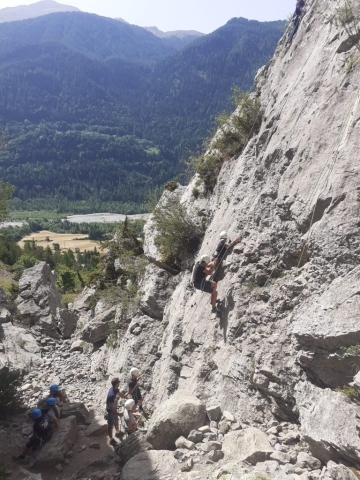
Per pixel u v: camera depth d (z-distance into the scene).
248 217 9.46
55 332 20.42
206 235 12.05
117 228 21.95
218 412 7.59
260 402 7.23
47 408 9.91
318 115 8.52
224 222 11.00
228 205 11.27
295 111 9.55
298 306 7.21
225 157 13.35
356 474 5.09
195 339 9.97
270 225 8.67
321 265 7.02
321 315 6.28
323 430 5.58
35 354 17.81
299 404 6.43
